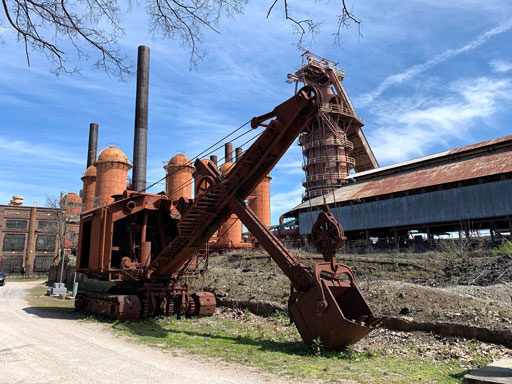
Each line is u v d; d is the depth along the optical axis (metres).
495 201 29.05
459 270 17.38
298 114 9.83
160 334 10.58
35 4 5.14
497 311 10.06
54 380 5.59
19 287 33.91
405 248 33.53
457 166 34.62
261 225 10.78
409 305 11.38
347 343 8.18
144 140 36.00
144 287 13.95
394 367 7.10
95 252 14.52
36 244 58.75
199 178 12.30
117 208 14.35
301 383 5.82
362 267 21.38
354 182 45.44
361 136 62.28
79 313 15.40
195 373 6.29
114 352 7.95
